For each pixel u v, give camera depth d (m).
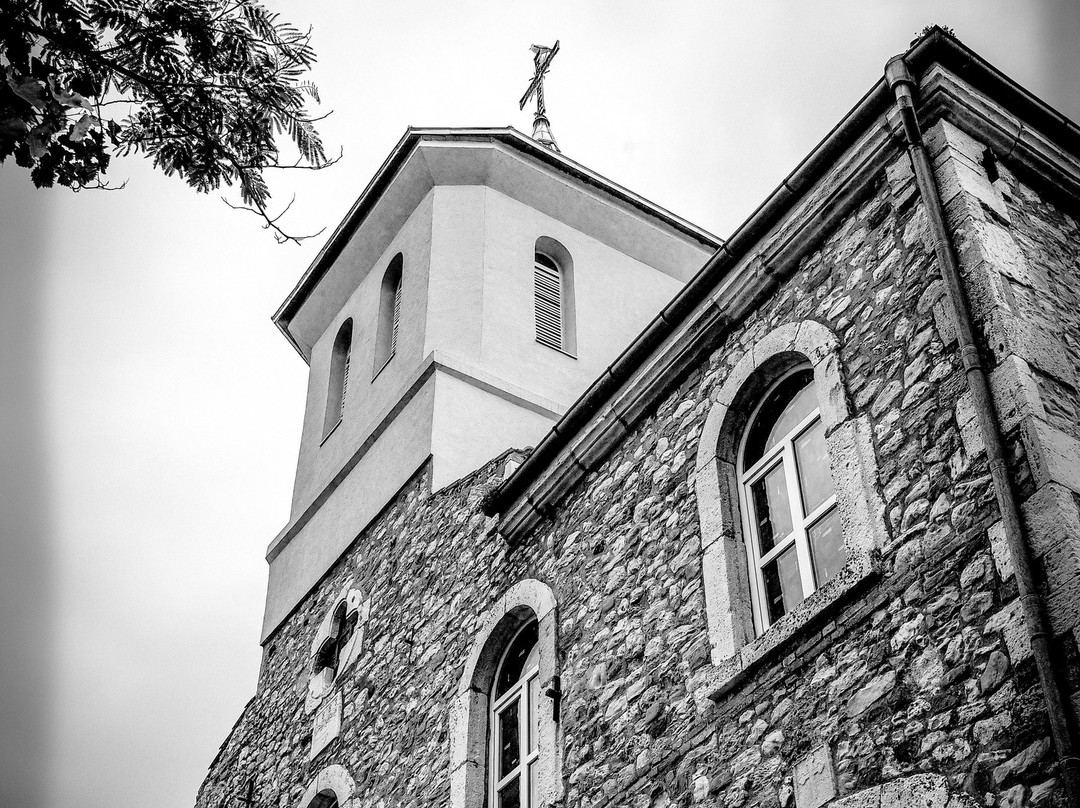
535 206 15.80
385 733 10.71
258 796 12.53
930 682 5.88
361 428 14.35
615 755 7.73
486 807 9.03
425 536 11.70
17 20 5.25
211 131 5.67
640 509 8.65
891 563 6.38
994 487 5.95
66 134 5.41
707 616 7.51
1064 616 5.40
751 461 8.01
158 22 5.51
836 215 7.94
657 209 16.45
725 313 8.45
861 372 7.16
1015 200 7.39
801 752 6.38
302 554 14.41
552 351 14.34
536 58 18.39
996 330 6.43
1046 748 5.25
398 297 15.53
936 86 7.50
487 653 9.70
